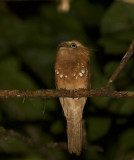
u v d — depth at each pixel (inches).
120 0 516.7
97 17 617.3
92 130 516.7
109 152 538.9
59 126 541.3
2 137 451.8
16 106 536.1
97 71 532.1
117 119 521.0
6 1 591.8
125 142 519.5
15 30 565.6
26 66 556.7
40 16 595.8
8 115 538.6
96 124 517.7
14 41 560.4
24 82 527.5
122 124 528.7
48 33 576.7
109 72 516.4
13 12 602.9
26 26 571.2
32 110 535.2
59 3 573.0
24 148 510.0
